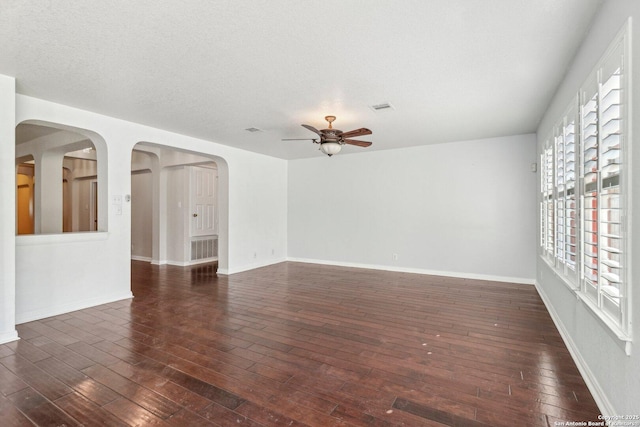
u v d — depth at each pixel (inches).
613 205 72.1
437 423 72.2
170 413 75.5
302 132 195.2
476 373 94.2
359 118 167.6
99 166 165.3
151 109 152.6
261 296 176.7
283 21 83.2
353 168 265.1
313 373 94.2
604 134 73.7
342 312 149.6
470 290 189.2
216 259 300.7
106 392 84.0
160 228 275.0
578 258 96.1
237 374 93.5
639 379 58.1
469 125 182.1
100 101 141.7
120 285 169.5
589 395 82.7
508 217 209.9
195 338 119.3
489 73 113.5
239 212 245.3
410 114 161.0
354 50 97.9
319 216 281.6
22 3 75.2
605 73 74.2
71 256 150.6
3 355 105.0
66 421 72.7
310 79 119.0
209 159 237.5
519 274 207.2
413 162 240.5
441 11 78.7
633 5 60.6
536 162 198.4
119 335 121.8
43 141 208.8
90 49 97.6
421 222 238.1
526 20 82.5
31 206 350.6
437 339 118.8
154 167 277.3
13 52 99.2
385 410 76.8
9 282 116.6
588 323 88.2
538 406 78.1
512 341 116.8
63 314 145.9
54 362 100.3
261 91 130.6
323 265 273.0
